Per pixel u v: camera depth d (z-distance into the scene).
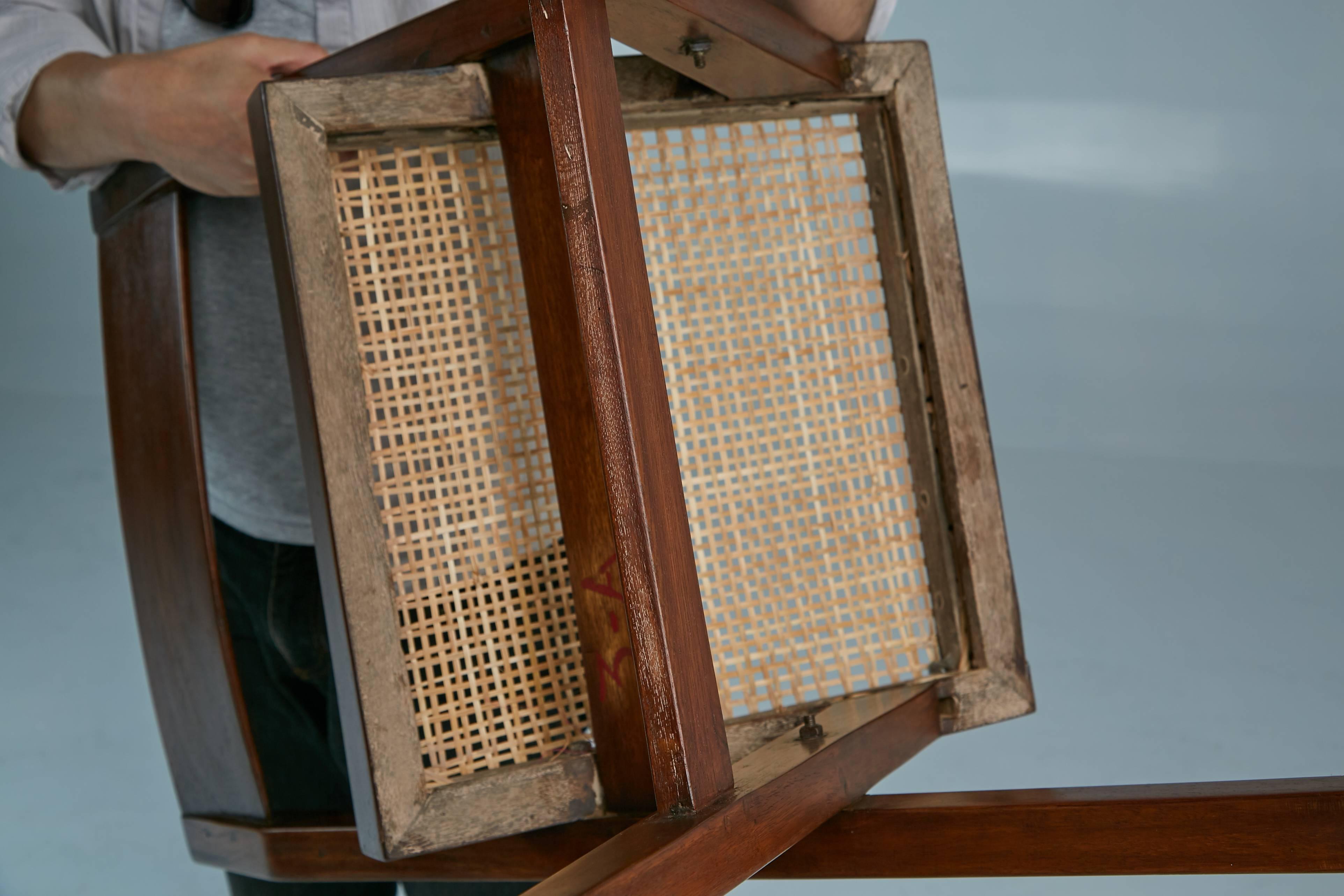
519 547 1.90
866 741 1.84
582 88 1.68
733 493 1.99
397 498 1.97
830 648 2.01
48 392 10.64
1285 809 1.74
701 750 1.70
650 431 1.70
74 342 10.67
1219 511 6.37
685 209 1.99
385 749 1.81
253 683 2.21
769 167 2.02
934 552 2.03
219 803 2.12
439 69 1.83
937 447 2.03
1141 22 7.77
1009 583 2.02
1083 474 7.57
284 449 2.12
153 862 3.26
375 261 1.85
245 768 2.06
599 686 1.86
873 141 2.04
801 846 1.83
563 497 1.85
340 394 1.81
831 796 1.79
